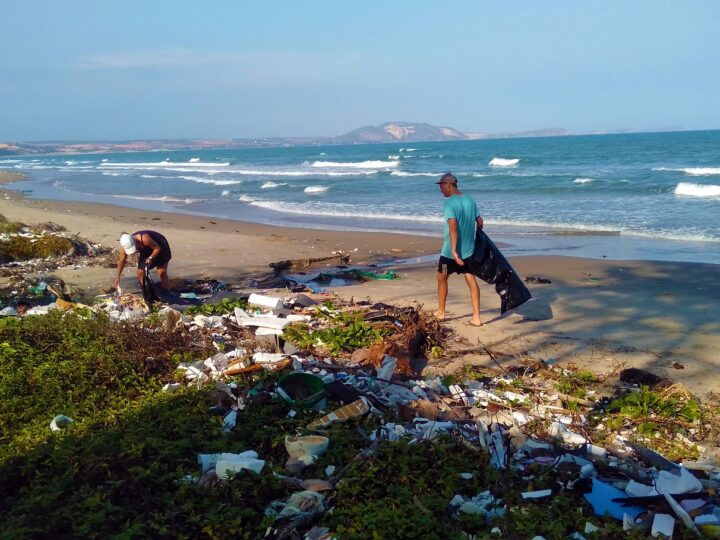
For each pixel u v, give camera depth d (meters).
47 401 5.61
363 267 13.31
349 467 4.26
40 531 3.54
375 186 33.97
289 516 3.75
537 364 6.88
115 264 13.09
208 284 11.25
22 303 9.74
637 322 8.53
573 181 30.66
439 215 22.05
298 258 14.02
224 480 4.11
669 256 13.76
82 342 7.05
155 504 3.87
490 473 4.28
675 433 5.32
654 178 30.78
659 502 3.95
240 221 21.77
